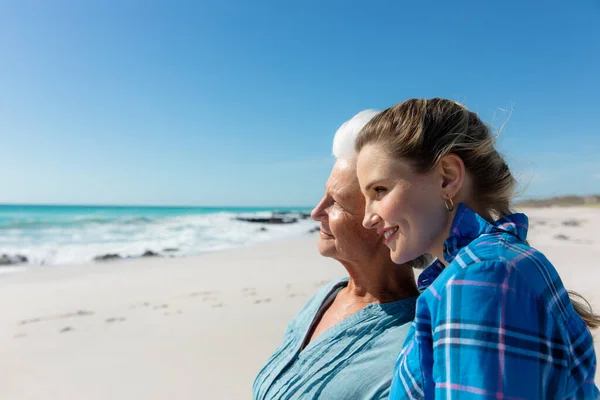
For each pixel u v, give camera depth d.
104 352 4.63
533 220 23.03
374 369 1.41
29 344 4.91
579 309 1.18
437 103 1.10
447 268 0.93
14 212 54.53
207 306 6.45
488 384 0.76
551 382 0.81
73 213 52.72
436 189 1.03
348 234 1.63
